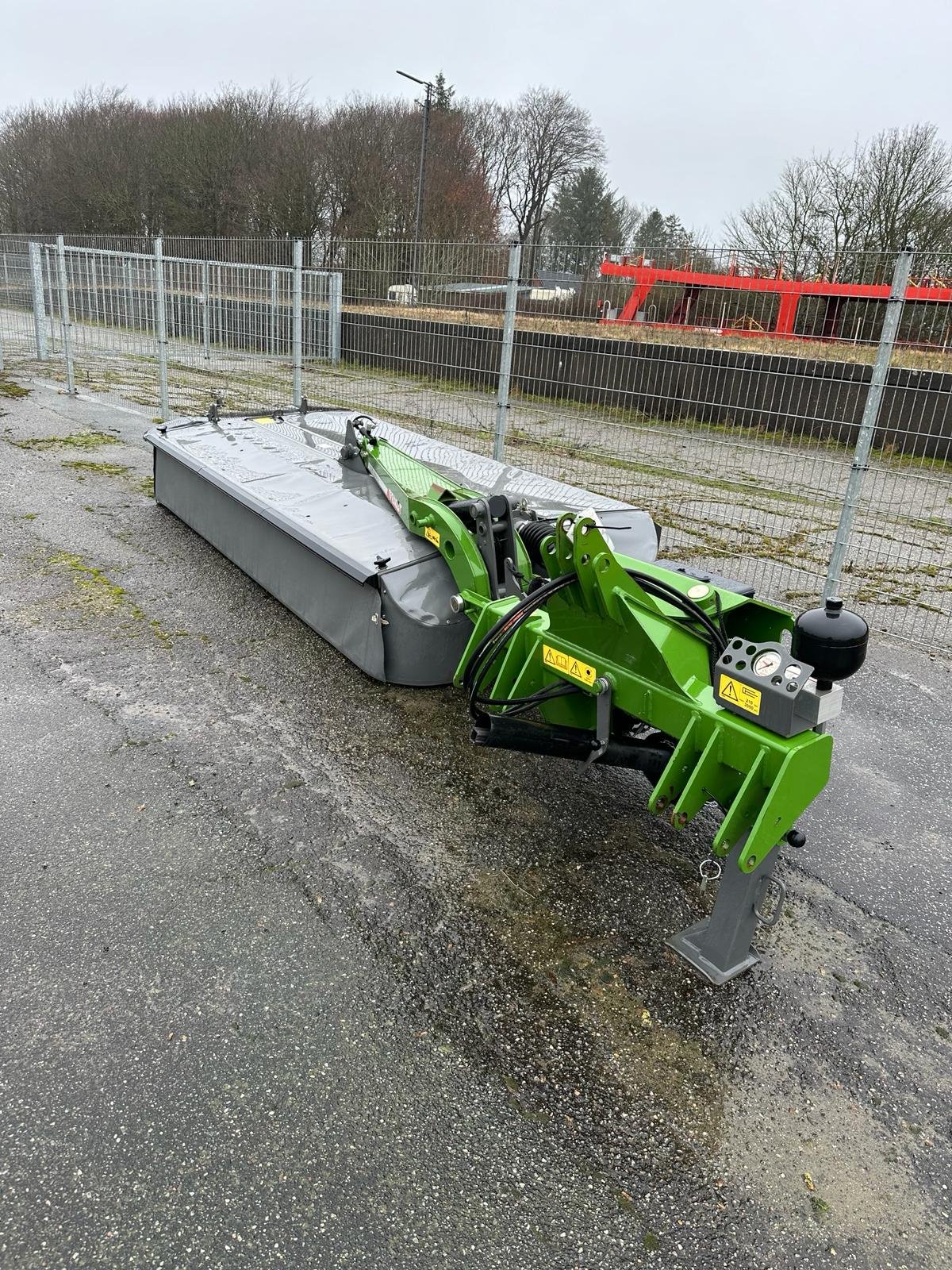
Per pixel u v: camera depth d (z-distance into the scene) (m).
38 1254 1.79
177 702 3.91
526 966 2.61
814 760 2.34
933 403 9.50
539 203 47.19
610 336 7.64
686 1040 2.41
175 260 10.19
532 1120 2.15
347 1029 2.36
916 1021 2.52
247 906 2.75
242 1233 1.86
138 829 3.06
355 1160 2.02
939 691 4.61
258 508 4.55
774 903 2.94
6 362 13.92
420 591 3.81
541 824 3.28
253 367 11.93
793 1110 2.23
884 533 7.66
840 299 7.06
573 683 2.92
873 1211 1.99
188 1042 2.28
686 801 2.43
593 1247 1.88
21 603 4.81
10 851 2.91
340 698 4.03
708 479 8.97
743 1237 1.92
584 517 2.56
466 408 9.27
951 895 3.06
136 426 9.51
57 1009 2.35
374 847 3.06
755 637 3.18
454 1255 1.84
